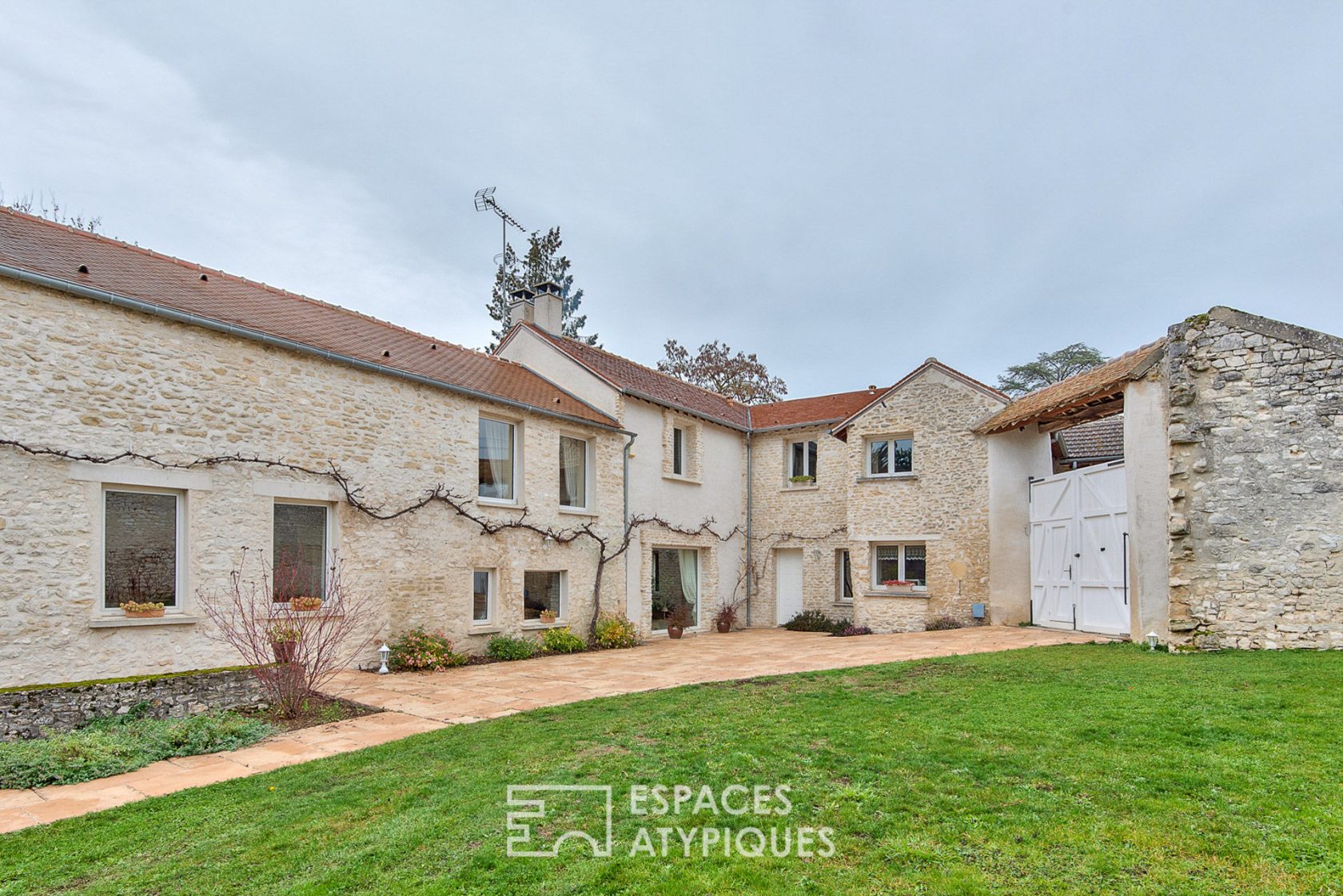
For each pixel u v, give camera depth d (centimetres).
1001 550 1410
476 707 743
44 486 686
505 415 1233
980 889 309
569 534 1340
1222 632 899
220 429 831
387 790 471
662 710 673
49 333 698
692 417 1703
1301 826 357
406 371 1056
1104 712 581
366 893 329
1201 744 491
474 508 1154
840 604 1752
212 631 805
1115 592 1102
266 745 621
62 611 691
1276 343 905
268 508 873
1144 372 1008
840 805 409
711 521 1766
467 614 1128
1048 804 396
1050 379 3672
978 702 641
